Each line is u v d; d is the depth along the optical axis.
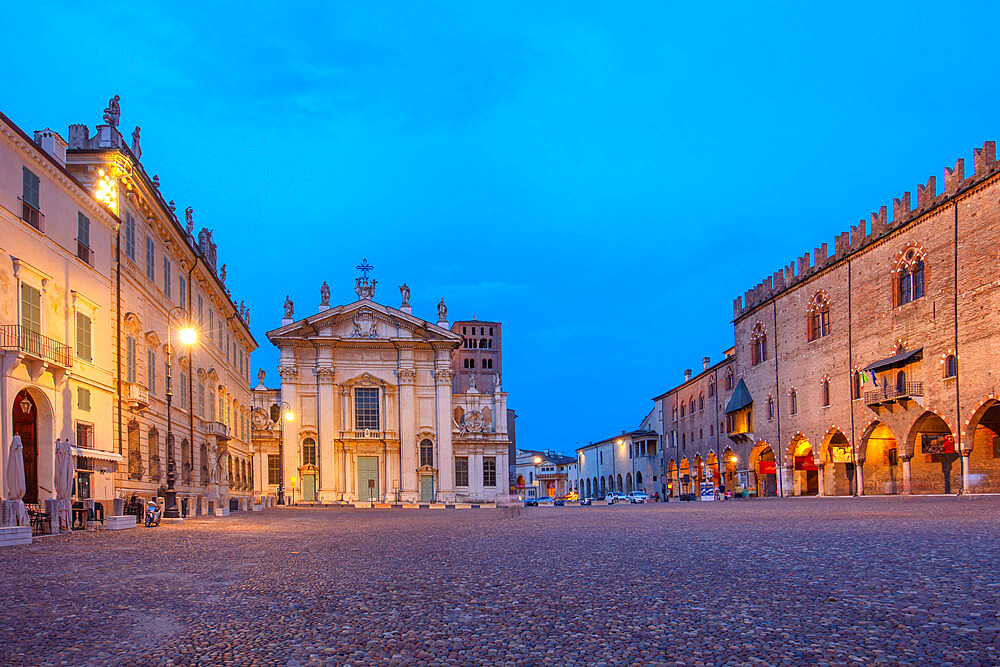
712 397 95.62
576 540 21.53
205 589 12.78
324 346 91.06
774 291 77.56
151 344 42.47
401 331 93.06
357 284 95.12
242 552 19.53
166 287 46.22
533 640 8.73
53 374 30.39
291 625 9.70
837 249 66.94
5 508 24.94
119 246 37.34
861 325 62.94
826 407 67.62
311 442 90.44
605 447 142.75
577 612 10.20
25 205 29.25
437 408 92.50
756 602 10.50
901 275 58.56
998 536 18.44
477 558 17.05
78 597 12.06
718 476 94.62
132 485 38.31
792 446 73.56
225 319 64.12
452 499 91.12
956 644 8.03
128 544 22.47
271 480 93.56
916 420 55.97
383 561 16.77
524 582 12.95
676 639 8.58
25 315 29.08
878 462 63.50
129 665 7.99
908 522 24.52
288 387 90.12
